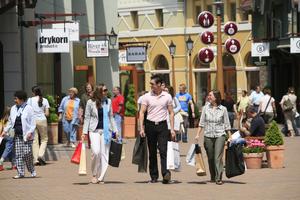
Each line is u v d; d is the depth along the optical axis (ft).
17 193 113.70
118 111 198.59
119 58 290.56
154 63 490.90
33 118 137.08
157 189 115.44
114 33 272.10
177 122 172.65
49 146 201.46
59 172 145.38
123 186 120.16
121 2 503.20
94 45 251.39
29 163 136.56
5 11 197.47
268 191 111.04
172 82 444.96
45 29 197.16
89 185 122.72
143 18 495.82
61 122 209.36
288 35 312.91
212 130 122.72
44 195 110.63
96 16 295.28
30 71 221.46
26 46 219.20
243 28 448.24
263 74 360.69
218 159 121.90
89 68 279.90
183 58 476.95
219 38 228.02
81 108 184.96
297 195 106.22
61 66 247.91
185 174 137.59
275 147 145.07
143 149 125.59
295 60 320.50
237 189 114.21
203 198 104.58
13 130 141.08
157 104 123.24
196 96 469.16
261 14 345.31
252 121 147.95
